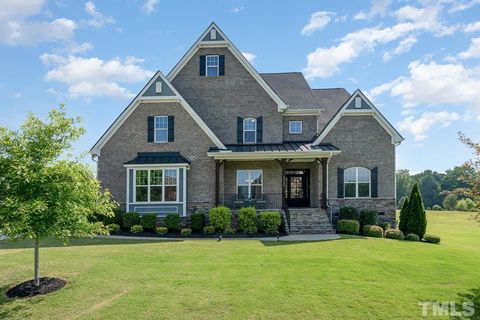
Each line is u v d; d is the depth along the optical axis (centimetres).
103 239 1702
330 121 2258
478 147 995
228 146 2308
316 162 2312
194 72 2402
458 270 1074
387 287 898
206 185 2131
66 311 761
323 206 2080
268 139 2359
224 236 1806
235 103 2384
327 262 1137
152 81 2188
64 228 880
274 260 1165
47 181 869
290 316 727
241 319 713
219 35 2402
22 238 857
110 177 2164
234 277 969
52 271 1036
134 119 2188
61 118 948
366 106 2250
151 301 802
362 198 2216
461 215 4431
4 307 788
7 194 851
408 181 9062
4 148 870
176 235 1841
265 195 2220
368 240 1641
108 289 883
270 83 2705
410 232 1916
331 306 775
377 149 2236
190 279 954
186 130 2166
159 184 2080
